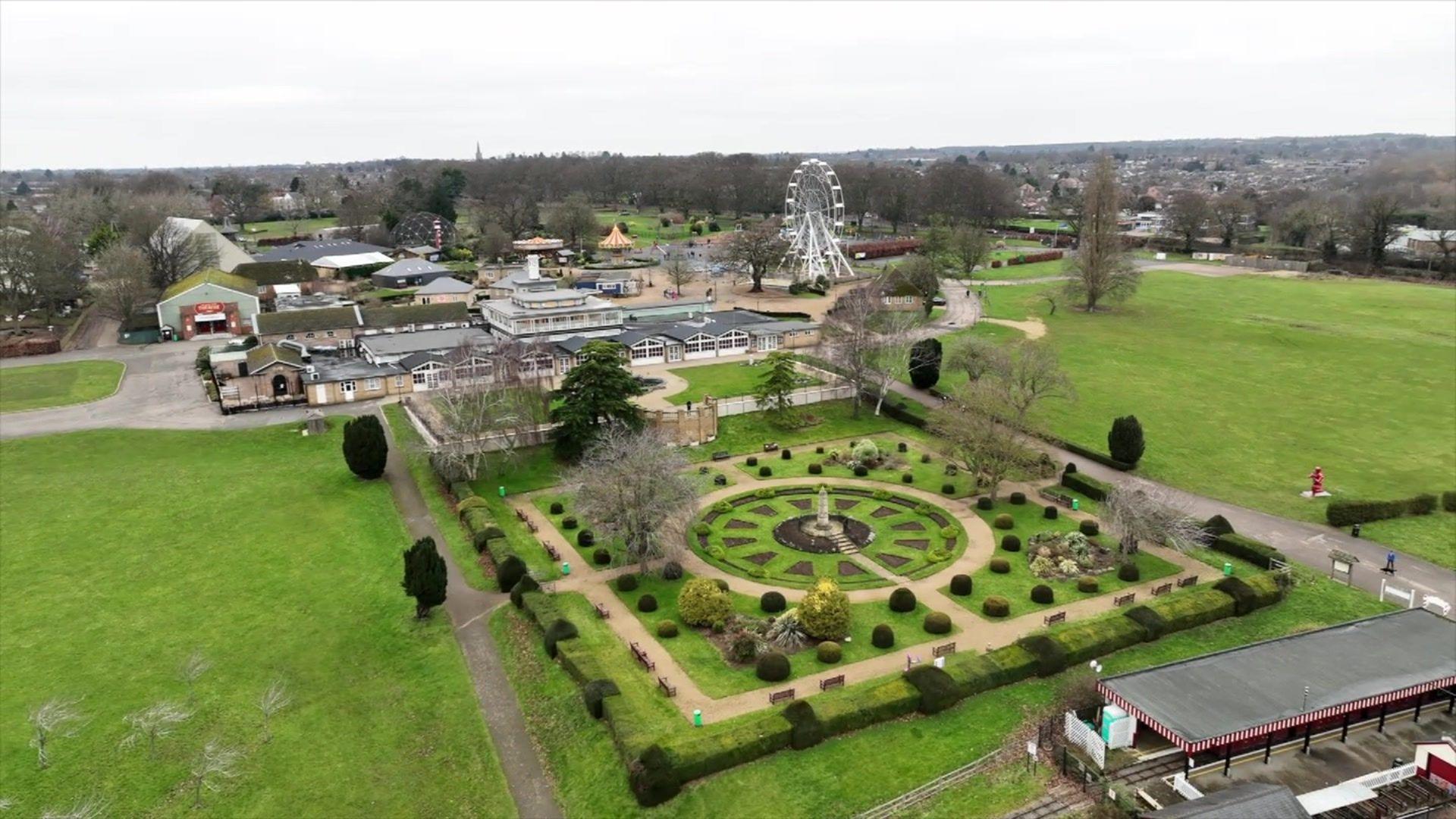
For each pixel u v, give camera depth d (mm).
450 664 66875
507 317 157375
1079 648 64375
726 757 53188
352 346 159125
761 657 64625
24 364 152250
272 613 74062
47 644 69500
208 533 89125
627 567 80812
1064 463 106250
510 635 70312
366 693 63469
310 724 60000
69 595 77000
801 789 52062
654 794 50906
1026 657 63188
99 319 190500
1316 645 61344
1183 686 56719
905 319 133750
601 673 61562
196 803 52812
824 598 67500
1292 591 75375
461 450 98500
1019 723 58281
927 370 132000
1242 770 53938
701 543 85562
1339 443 111312
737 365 147625
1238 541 81938
